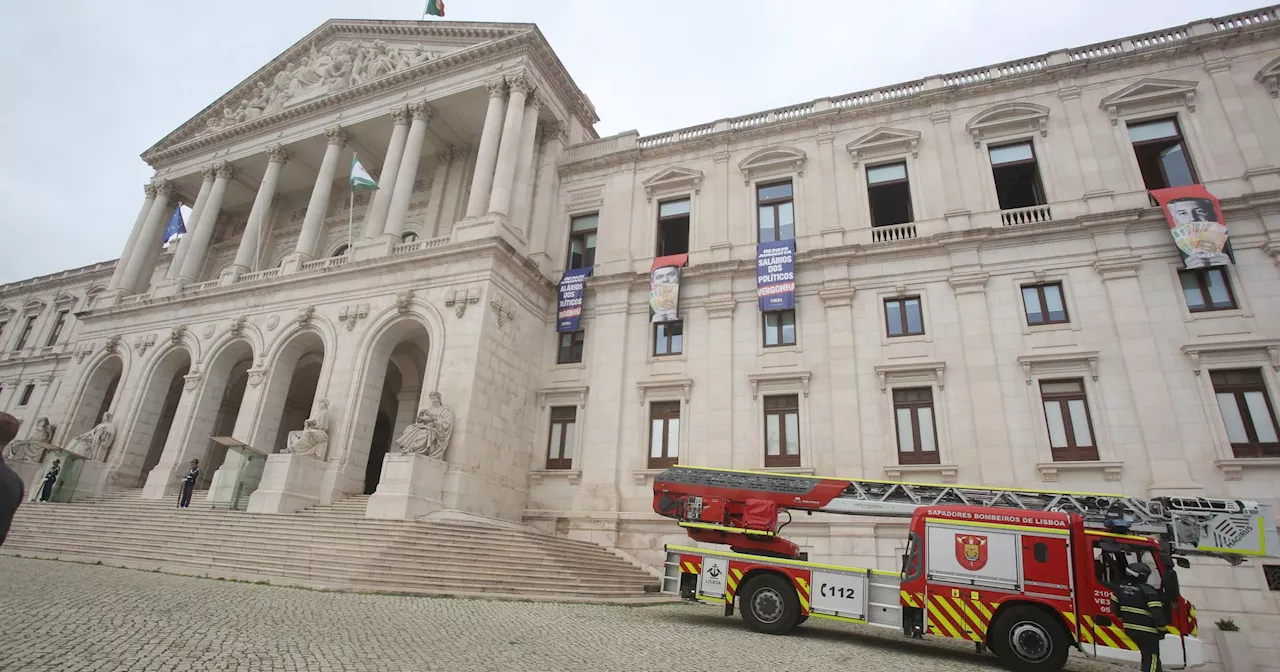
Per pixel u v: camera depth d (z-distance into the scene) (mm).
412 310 27312
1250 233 21078
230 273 33594
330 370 27906
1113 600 11891
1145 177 24109
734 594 14438
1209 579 18219
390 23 35219
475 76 31859
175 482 29547
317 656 8516
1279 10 23219
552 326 30016
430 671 8234
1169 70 24172
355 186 30953
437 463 23109
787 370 25203
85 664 7289
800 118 28891
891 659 12039
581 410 27844
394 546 18547
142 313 35531
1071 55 25688
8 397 50000
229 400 36812
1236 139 22484
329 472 25422
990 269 23656
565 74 33281
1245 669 15328
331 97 34938
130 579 15180
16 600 10656
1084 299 22266
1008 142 25672
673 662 10117
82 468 30312
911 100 27250
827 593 13820
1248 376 19969
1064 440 21156
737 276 27469
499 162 28953
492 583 17734
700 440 25422
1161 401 20250
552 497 26875
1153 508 13844
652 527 24547
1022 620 12273
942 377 22906
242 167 39062
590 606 16719
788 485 15977
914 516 13898
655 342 28125
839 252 25609
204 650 8359
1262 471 18734
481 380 25188
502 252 26859
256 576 16828
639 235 30344
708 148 30703
